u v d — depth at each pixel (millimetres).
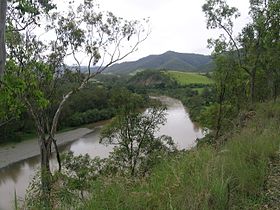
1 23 5637
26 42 16594
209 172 4594
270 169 5039
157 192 4383
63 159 20500
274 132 7277
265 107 15352
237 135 8141
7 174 37375
